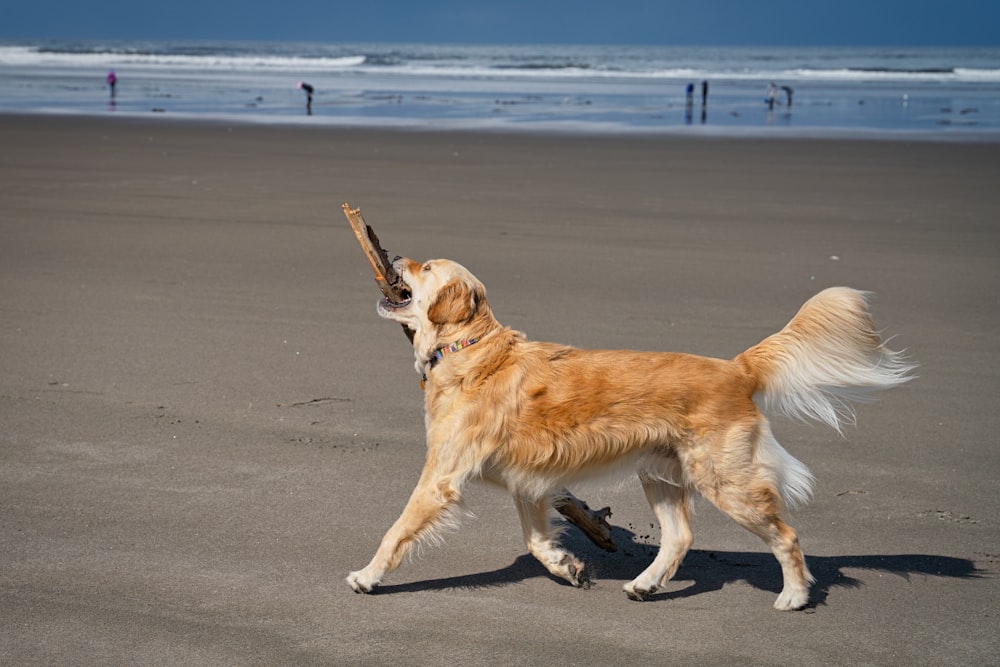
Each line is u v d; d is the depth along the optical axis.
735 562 5.14
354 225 5.20
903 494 5.83
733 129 28.41
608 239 12.72
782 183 17.55
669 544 4.84
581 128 28.33
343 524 5.39
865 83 60.66
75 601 4.51
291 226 13.36
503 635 4.36
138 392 7.34
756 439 4.69
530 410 4.73
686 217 14.27
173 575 4.78
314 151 21.67
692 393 4.67
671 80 62.56
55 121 27.81
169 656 4.09
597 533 5.20
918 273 11.12
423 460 6.25
